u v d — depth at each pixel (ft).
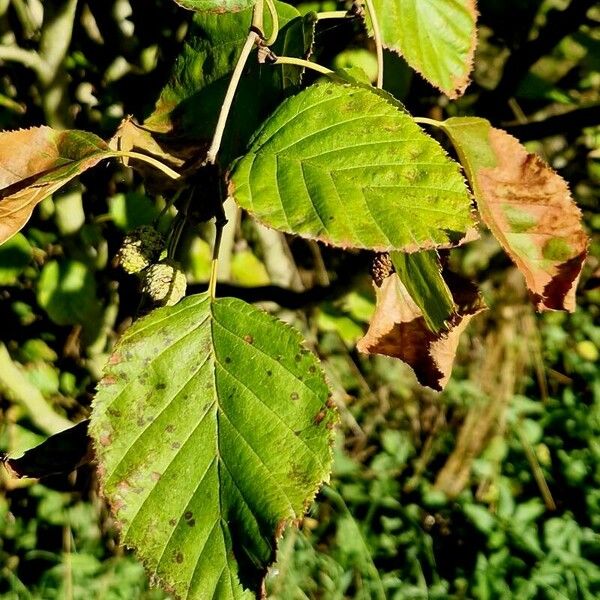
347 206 0.66
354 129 0.69
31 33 1.87
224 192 0.79
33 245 2.13
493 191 0.84
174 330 0.77
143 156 0.76
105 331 2.09
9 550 2.51
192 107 0.91
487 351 3.30
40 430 2.33
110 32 1.81
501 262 3.29
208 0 0.75
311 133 0.69
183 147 0.89
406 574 2.72
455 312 0.71
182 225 0.84
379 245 0.64
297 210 0.66
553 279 0.81
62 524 2.56
